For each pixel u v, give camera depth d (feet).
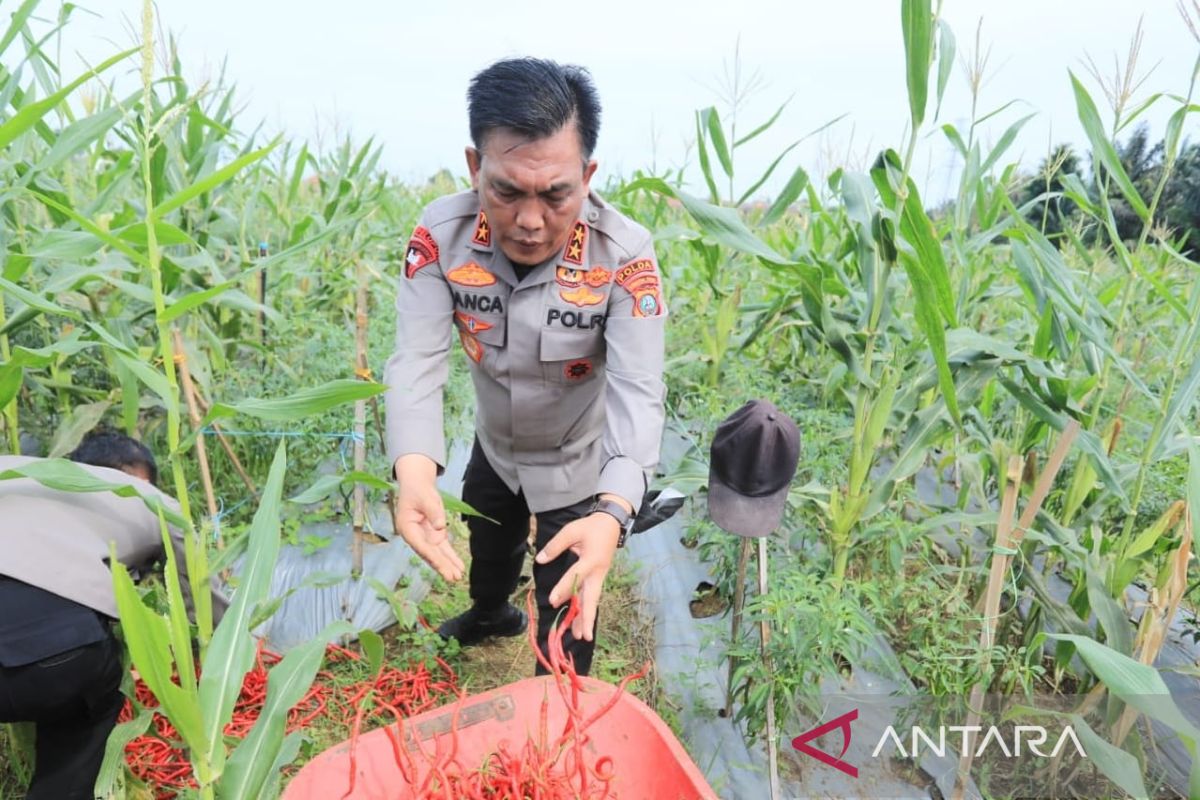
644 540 12.18
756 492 6.17
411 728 4.87
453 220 6.18
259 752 4.58
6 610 5.26
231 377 12.35
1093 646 4.51
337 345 13.01
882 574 9.88
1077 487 8.54
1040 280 8.20
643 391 5.93
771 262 8.18
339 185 17.19
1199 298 7.18
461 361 17.25
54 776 6.07
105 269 8.38
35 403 11.07
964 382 8.19
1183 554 6.29
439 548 5.38
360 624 9.73
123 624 3.52
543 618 7.43
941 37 7.29
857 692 8.62
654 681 8.79
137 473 6.61
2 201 7.13
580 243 6.01
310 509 12.00
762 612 6.90
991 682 8.27
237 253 14.87
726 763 7.70
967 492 10.07
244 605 4.63
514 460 7.23
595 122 5.08
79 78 4.09
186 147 12.39
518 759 4.73
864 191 8.84
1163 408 7.38
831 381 11.53
